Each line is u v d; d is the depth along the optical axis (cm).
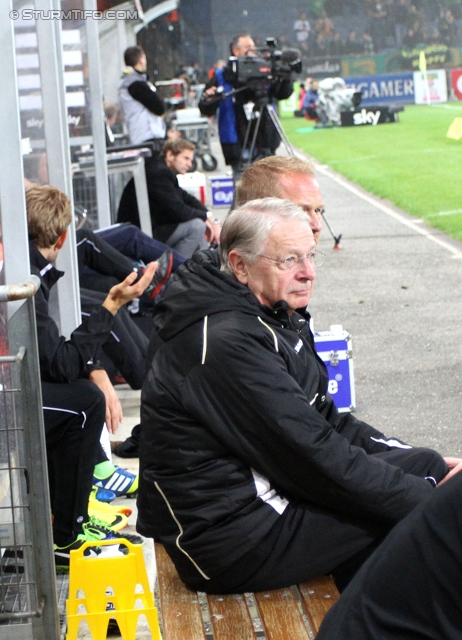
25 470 308
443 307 812
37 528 311
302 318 331
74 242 501
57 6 496
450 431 527
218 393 277
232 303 285
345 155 2294
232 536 279
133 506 446
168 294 295
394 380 624
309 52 4388
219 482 282
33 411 305
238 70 1160
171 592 294
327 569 284
